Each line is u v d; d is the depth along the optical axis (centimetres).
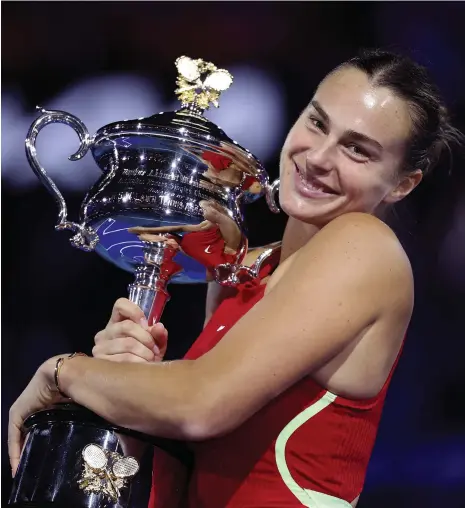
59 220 616
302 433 562
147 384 541
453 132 616
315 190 578
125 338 583
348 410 566
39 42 1260
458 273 1128
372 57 582
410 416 1212
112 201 600
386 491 1205
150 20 1259
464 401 1204
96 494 548
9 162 1248
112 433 559
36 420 571
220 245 609
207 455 581
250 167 611
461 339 1182
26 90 1260
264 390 534
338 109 566
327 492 572
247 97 1227
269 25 1233
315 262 550
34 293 1253
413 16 1188
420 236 1094
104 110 1262
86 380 559
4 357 1234
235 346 538
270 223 1195
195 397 530
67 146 1242
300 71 1228
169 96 1262
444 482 1197
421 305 1167
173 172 603
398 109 565
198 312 1249
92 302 1258
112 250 625
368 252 550
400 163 575
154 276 618
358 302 543
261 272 639
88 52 1263
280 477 563
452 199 1049
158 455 609
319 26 1227
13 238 1249
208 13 1245
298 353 535
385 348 564
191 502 593
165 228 599
